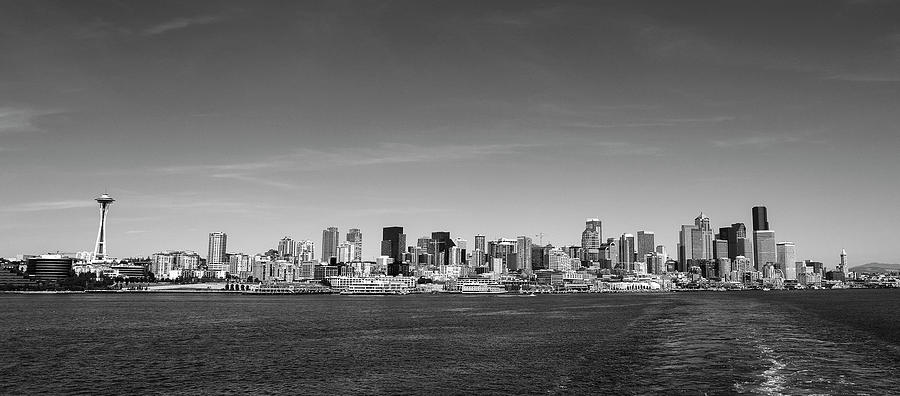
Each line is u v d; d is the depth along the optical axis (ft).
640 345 457.27
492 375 345.92
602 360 388.78
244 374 358.23
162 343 507.30
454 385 320.70
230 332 607.78
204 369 375.45
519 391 303.48
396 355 431.02
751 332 522.06
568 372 348.79
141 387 324.60
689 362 365.20
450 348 468.75
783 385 294.66
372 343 504.84
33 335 574.15
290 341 522.06
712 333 521.24
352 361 404.36
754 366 343.87
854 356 376.27
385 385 324.39
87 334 585.22
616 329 603.67
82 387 325.42
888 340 457.27
